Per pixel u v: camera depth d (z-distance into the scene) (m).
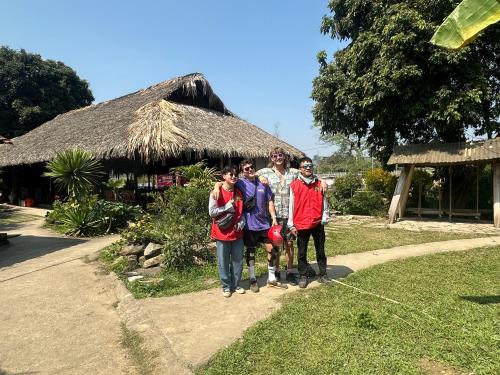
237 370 3.02
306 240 4.98
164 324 3.92
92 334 3.96
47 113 25.66
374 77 10.84
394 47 10.32
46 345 3.75
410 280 5.09
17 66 25.27
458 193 13.12
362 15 12.80
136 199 13.41
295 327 3.68
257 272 5.71
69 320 4.32
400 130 12.84
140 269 6.00
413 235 8.74
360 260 6.34
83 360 3.45
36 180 19.28
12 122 25.52
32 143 17.86
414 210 12.15
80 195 11.07
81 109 20.66
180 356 3.27
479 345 3.24
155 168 15.02
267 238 4.93
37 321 4.30
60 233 9.96
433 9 10.24
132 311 4.36
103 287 5.37
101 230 9.87
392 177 13.80
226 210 4.53
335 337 3.46
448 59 9.83
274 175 5.23
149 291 4.94
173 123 12.44
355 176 14.76
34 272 6.19
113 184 12.30
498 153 9.44
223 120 16.23
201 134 13.05
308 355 3.18
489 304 4.18
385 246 7.46
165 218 6.57
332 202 13.72
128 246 6.44
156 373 3.14
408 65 10.20
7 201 20.23
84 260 6.86
